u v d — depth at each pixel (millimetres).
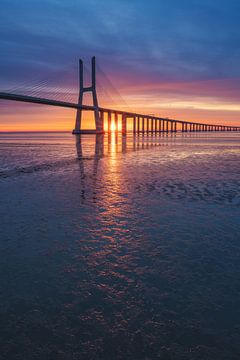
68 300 4156
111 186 13172
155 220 7918
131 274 4914
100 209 9094
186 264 5266
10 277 4840
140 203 9859
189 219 7980
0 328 3574
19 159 27594
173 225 7473
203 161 24609
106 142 68312
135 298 4195
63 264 5309
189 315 3787
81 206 9492
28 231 7070
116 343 3314
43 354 3158
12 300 4164
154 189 12383
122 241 6410
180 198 10586
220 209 8984
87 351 3203
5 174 17438
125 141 73625
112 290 4410
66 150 41312
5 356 3125
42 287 4512
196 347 3242
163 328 3551
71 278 4789
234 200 10180
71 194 11414
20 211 8867
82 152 36719
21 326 3609
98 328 3564
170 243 6266
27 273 4973
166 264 5277
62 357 3117
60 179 15352
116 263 5340
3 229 7219
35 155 32562
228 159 26406
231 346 3250
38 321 3697
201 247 6023
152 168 19922
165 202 9977
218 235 6703
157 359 3086
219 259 5449
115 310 3910
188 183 13883
